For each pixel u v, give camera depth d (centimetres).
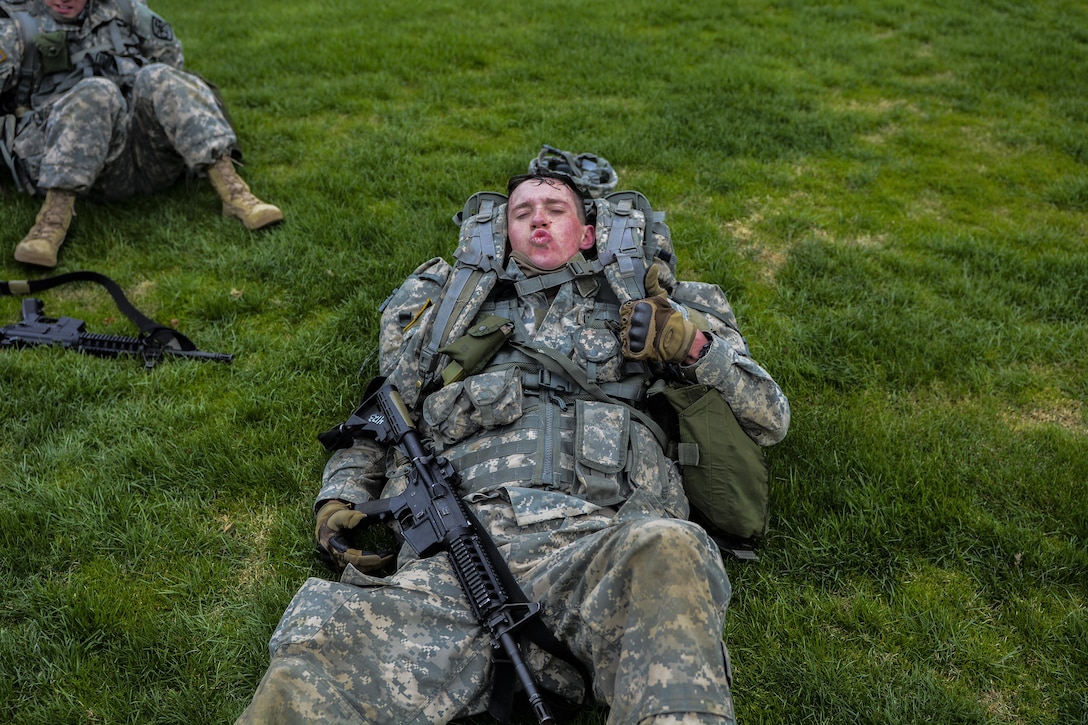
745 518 314
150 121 518
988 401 420
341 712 232
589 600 229
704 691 203
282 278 485
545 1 979
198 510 349
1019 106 759
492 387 309
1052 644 301
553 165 412
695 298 360
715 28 915
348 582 266
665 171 614
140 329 436
